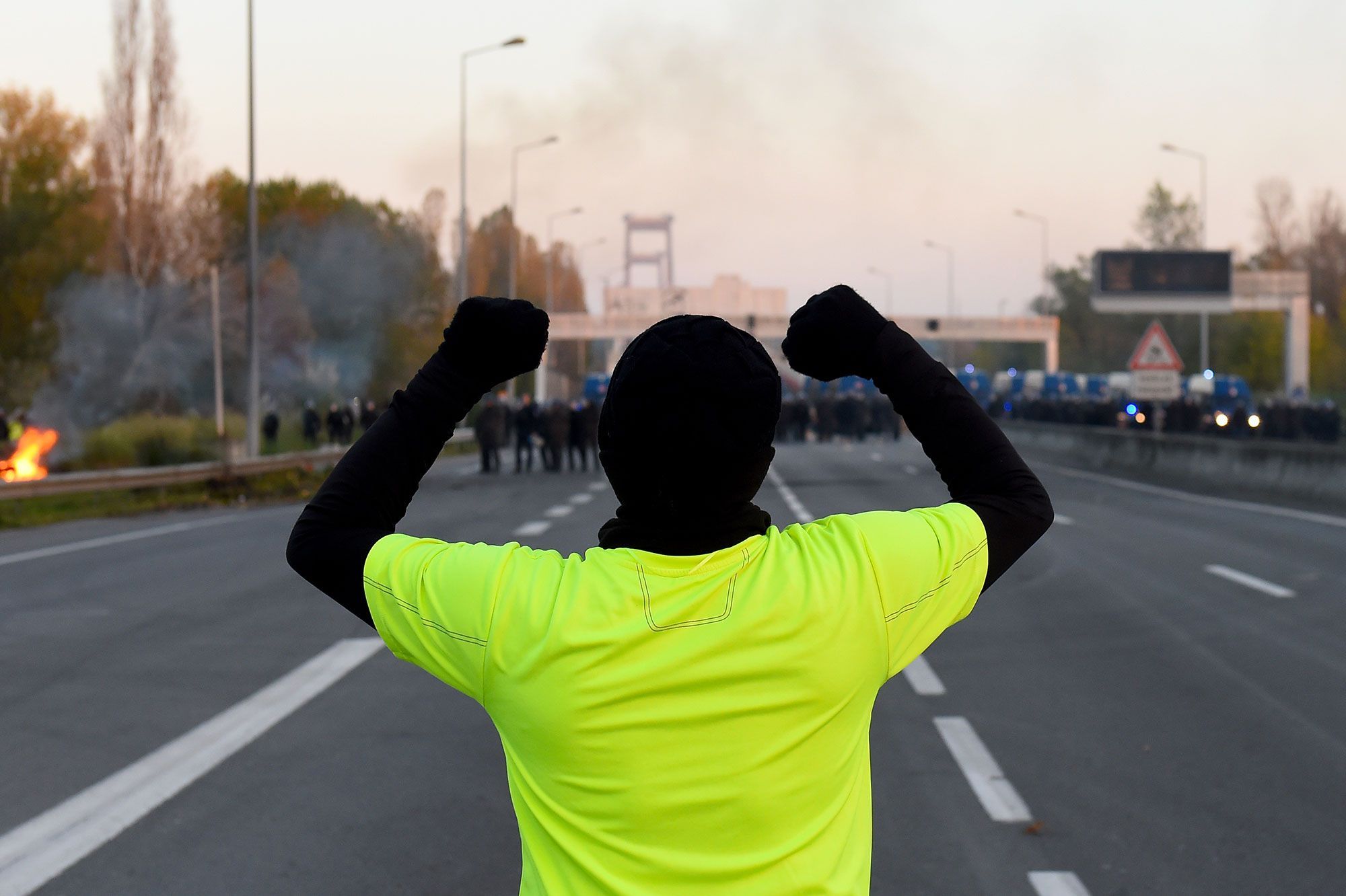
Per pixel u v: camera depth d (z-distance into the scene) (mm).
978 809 5562
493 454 35906
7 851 5051
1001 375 91375
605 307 111750
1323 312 95375
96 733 6957
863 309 1900
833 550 1733
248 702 7711
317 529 1838
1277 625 10195
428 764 6293
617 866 1666
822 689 1673
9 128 58781
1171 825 5328
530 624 1683
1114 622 10352
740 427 1703
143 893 4590
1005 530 1812
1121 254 53781
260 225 79062
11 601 11938
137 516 22703
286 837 5195
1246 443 27453
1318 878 4715
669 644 1657
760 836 1662
